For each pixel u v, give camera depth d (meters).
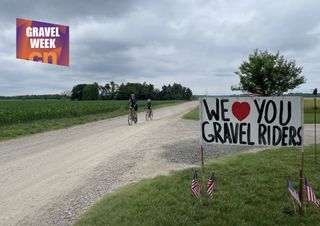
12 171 8.48
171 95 150.38
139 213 4.81
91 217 4.88
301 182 4.75
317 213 4.71
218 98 5.12
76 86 117.69
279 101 4.84
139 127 19.52
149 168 8.29
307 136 13.31
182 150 10.77
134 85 125.62
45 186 7.08
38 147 12.49
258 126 4.96
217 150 10.67
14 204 6.03
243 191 5.59
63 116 31.28
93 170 8.31
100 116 32.69
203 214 4.73
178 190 5.79
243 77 30.31
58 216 5.34
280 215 4.66
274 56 29.73
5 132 17.41
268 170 6.79
